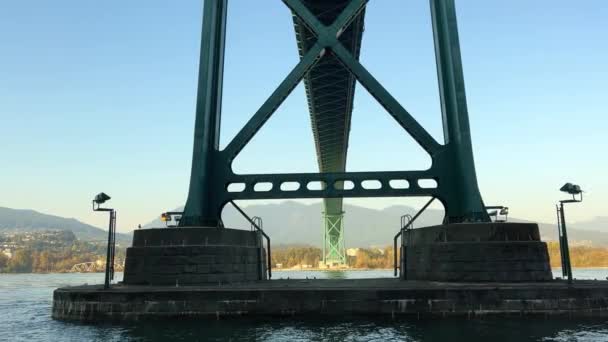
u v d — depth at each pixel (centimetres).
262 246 2873
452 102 2666
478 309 1875
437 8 2827
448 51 2675
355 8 2869
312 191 2684
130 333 1700
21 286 7769
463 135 2550
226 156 2714
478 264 2225
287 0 2891
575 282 2183
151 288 2083
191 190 2527
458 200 2623
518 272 2198
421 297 1898
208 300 1927
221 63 2886
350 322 1811
